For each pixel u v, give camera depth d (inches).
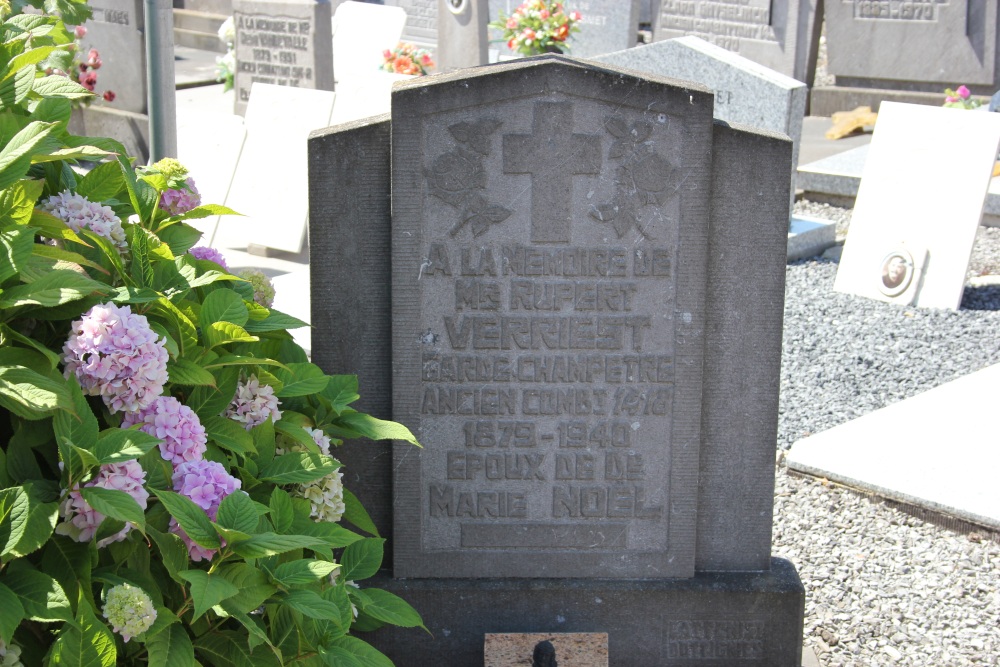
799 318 266.8
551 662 128.2
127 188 115.3
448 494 133.3
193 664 86.4
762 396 131.9
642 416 131.3
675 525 134.0
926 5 421.7
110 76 378.0
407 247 126.2
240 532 85.0
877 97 435.8
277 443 114.4
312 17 375.2
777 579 134.6
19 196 87.9
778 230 126.9
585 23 451.2
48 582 80.4
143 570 89.5
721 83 312.5
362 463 134.3
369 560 119.0
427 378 130.1
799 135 307.3
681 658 135.6
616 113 123.0
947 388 216.5
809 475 189.9
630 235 126.1
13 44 106.4
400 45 396.2
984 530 171.9
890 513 179.3
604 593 133.7
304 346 209.3
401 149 123.3
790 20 437.4
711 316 129.6
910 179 277.4
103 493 81.2
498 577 135.6
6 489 80.7
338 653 99.6
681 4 460.8
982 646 146.9
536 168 124.3
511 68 122.0
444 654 135.9
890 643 148.1
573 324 128.8
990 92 419.2
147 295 96.1
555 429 131.8
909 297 275.1
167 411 93.1
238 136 296.4
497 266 127.2
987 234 328.8
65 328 96.3
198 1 604.7
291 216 281.9
